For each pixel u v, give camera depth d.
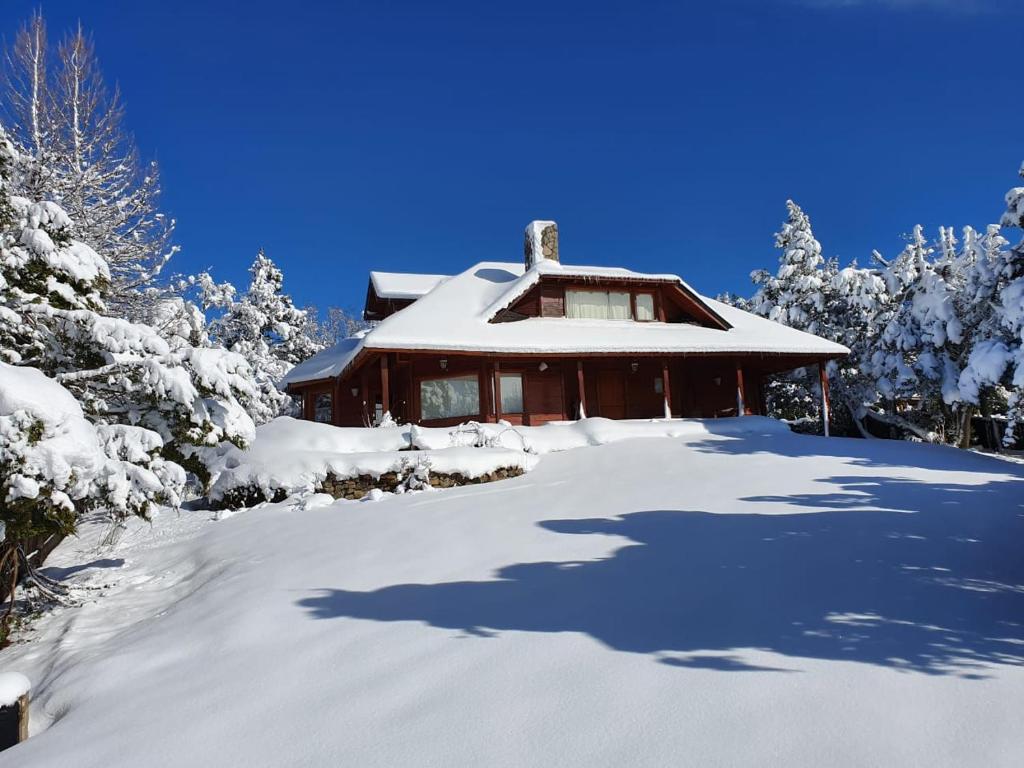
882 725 3.19
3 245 7.51
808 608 4.87
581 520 8.45
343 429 14.63
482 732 3.40
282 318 35.62
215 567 8.10
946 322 22.69
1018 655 3.93
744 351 20.52
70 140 15.62
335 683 4.20
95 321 7.46
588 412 22.36
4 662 6.04
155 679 4.70
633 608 5.09
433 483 13.26
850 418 27.62
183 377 7.01
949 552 6.21
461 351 18.19
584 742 3.23
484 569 6.51
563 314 22.23
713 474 11.82
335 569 6.97
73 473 5.72
